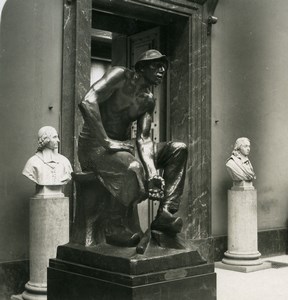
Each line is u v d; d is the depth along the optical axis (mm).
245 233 8977
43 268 6703
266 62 10602
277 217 10680
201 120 9469
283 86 10883
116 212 4840
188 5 9266
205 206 9477
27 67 7598
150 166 4598
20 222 7430
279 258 10172
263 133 10516
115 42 10695
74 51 7883
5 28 7410
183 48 9461
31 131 7598
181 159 4785
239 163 9141
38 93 7684
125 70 4785
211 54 9719
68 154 7805
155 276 4258
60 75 7910
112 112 4852
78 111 7824
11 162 7387
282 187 10797
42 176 6773
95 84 4691
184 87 9445
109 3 8578
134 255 4363
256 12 10445
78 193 4992
